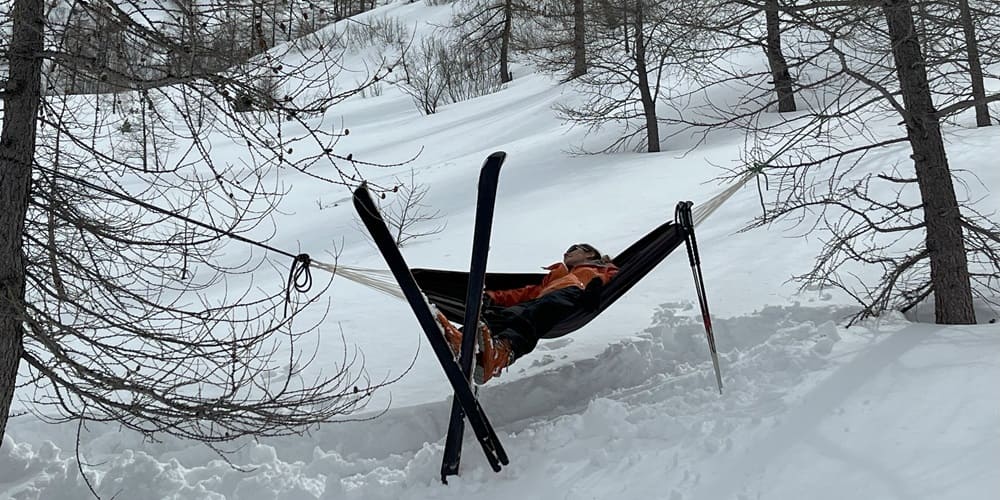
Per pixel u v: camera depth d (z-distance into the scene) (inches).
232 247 484.7
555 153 649.0
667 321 265.7
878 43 247.9
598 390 232.4
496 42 1210.0
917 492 125.3
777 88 235.9
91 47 144.6
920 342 191.5
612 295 210.2
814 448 145.1
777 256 326.6
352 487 169.6
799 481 135.3
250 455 192.4
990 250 221.3
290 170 764.6
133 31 139.9
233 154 827.4
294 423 161.3
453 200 537.0
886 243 316.2
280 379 246.8
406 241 438.3
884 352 188.4
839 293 269.6
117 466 181.3
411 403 221.5
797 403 165.5
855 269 297.1
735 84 706.2
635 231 395.2
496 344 179.5
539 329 197.0
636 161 560.7
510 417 224.2
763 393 177.5
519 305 208.7
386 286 193.6
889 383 168.4
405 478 169.3
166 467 183.3
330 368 255.6
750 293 286.2
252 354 269.0
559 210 457.4
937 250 221.9
